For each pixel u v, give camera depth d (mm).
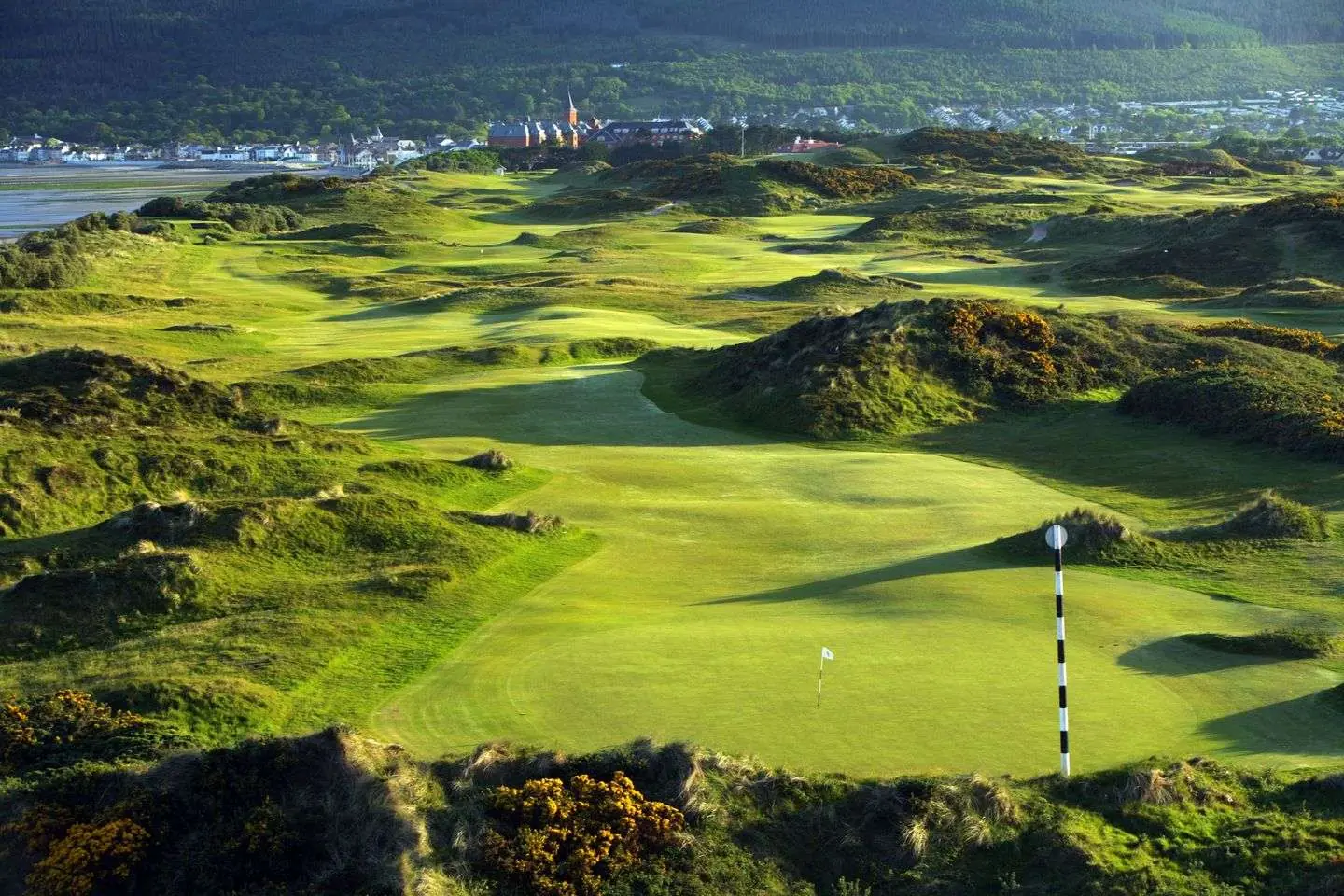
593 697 20500
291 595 26875
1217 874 15859
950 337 53312
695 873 16156
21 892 16484
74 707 20484
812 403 48875
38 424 39656
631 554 31188
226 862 16484
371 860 16188
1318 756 18422
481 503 37125
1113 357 53938
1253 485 39312
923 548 31891
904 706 20016
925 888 15977
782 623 24375
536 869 16125
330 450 41562
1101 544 29781
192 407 44312
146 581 26891
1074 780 17625
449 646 23562
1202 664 22078
